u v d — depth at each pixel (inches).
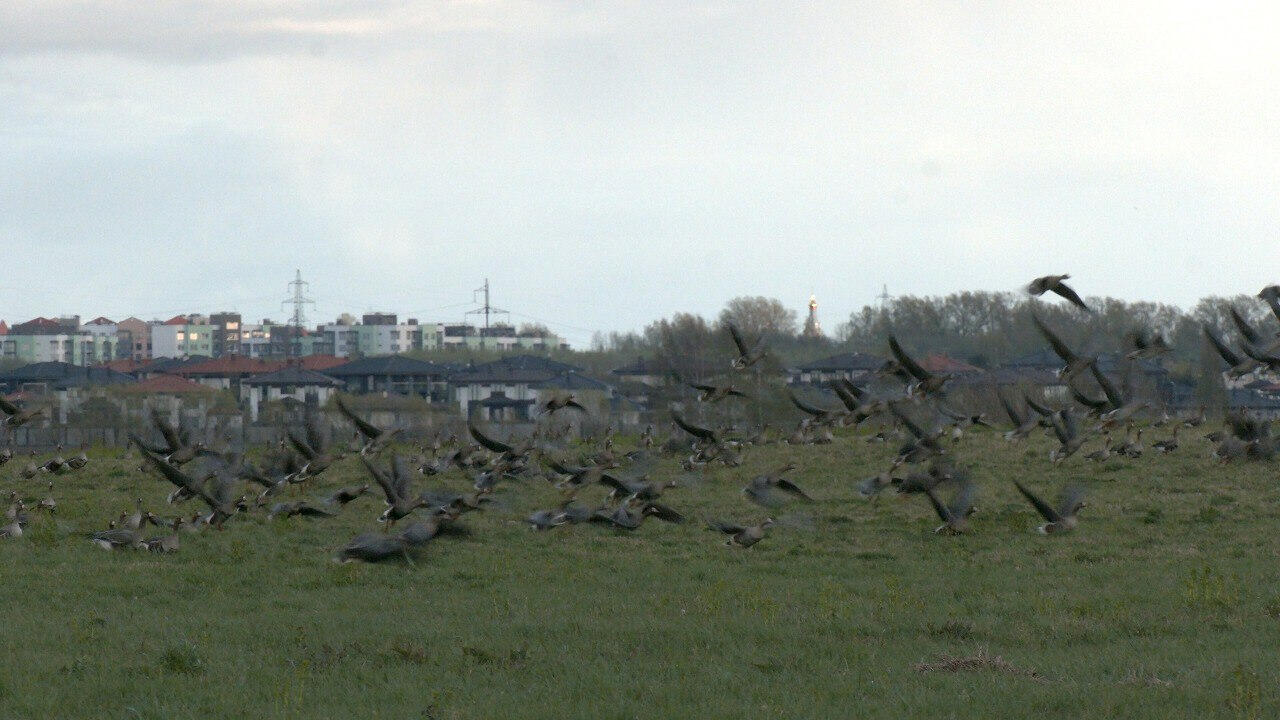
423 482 1994.3
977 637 860.6
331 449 2277.3
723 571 1218.0
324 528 1551.4
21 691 706.8
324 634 885.2
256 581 1163.3
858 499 1790.1
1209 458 2090.3
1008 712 646.5
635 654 810.8
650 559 1301.7
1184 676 713.6
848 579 1155.3
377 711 662.5
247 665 777.6
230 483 1496.1
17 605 1015.0
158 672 759.1
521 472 1627.7
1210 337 1134.4
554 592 1094.4
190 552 1348.4
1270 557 1253.7
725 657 793.6
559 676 743.1
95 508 1788.9
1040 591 1059.9
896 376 1375.5
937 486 1421.0
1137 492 1802.4
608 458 1846.7
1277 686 685.9
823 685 711.7
